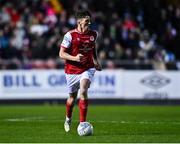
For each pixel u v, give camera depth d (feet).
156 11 256.11
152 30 252.83
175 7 267.80
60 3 256.32
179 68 217.56
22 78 211.41
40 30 235.81
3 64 212.02
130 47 234.38
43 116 150.71
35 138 95.14
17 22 240.32
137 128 112.68
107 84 212.64
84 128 98.32
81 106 99.55
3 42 228.02
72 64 102.53
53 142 89.66
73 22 236.63
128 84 214.07
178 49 242.78
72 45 102.58
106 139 93.15
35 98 211.41
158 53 226.58
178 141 90.74
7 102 211.00
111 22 242.78
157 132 105.29
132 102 214.28
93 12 249.34
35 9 246.88
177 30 255.09
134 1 257.96
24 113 164.04
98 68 105.60
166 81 215.31
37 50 224.74
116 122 127.65
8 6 247.91
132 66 215.51
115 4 256.73
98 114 163.02
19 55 225.15
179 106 205.57
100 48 224.74
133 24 248.93
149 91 214.90
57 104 211.00
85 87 99.76
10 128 112.98
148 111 177.47
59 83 211.82
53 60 215.51
